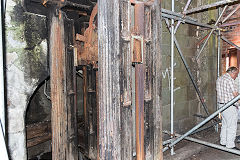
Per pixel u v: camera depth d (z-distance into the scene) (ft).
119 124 4.85
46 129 10.86
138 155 5.60
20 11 6.67
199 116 14.74
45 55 7.44
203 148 12.07
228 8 16.06
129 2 4.91
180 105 14.06
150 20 5.55
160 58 5.89
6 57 6.39
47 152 12.91
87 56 7.80
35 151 12.28
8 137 6.57
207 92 15.52
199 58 15.42
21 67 6.79
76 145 8.78
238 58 16.76
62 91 7.91
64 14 7.83
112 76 4.84
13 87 6.62
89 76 9.55
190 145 12.16
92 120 9.59
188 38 14.43
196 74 15.29
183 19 10.30
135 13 5.32
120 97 4.83
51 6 7.48
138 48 5.24
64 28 7.91
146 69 5.61
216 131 14.37
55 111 7.74
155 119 5.86
